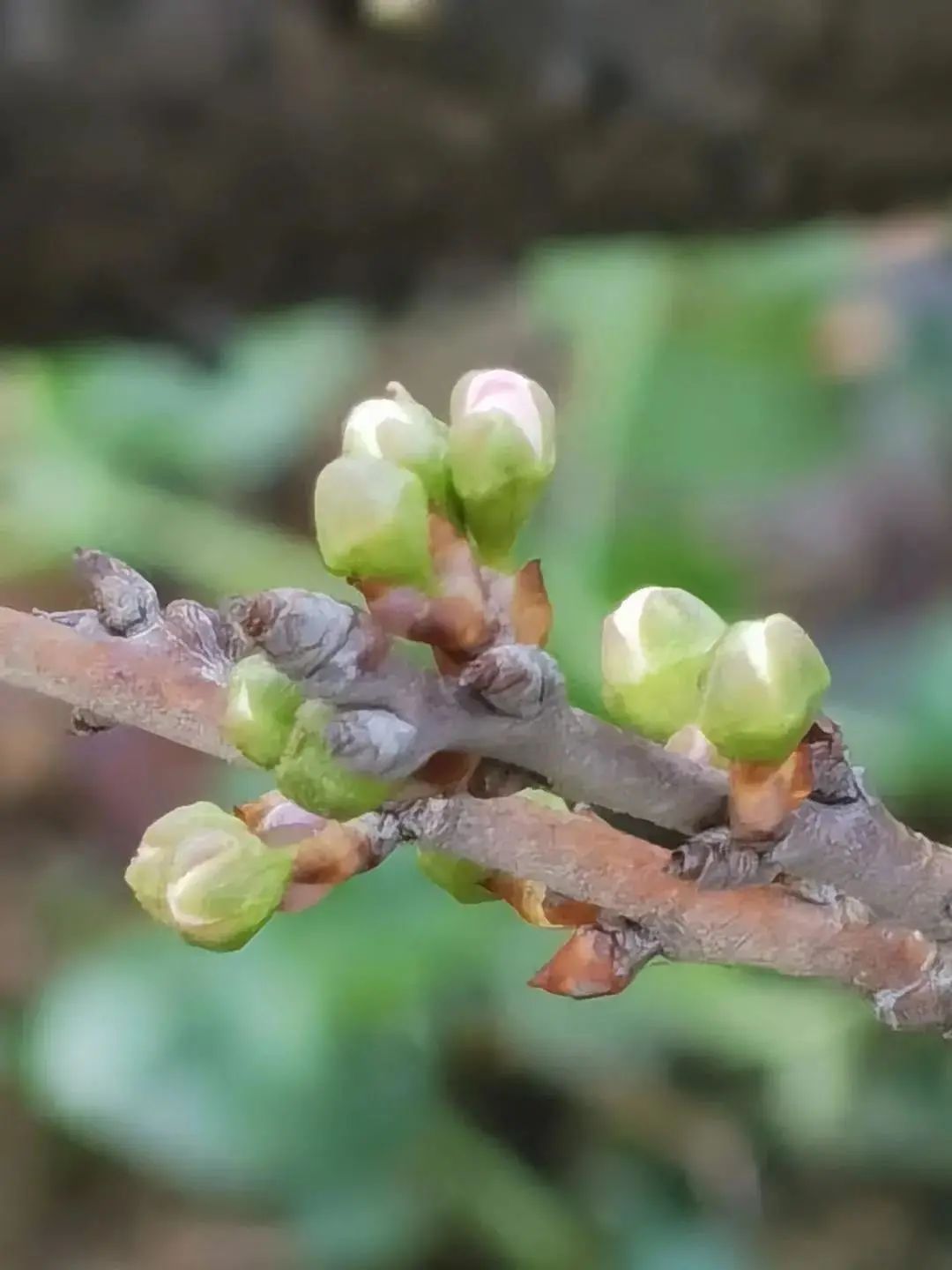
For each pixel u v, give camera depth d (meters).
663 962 0.15
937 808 0.36
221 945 0.13
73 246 0.28
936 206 0.32
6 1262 0.45
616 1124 0.40
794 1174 0.39
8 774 0.53
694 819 0.13
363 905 0.39
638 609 0.14
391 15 0.27
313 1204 0.39
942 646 0.39
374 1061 0.40
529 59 0.28
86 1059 0.40
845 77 0.29
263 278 0.30
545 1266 0.39
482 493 0.13
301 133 0.28
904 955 0.14
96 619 0.13
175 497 0.50
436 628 0.13
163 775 0.53
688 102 0.29
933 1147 0.36
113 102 0.27
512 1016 0.38
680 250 0.36
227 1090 0.40
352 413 0.14
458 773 0.13
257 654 0.12
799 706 0.13
